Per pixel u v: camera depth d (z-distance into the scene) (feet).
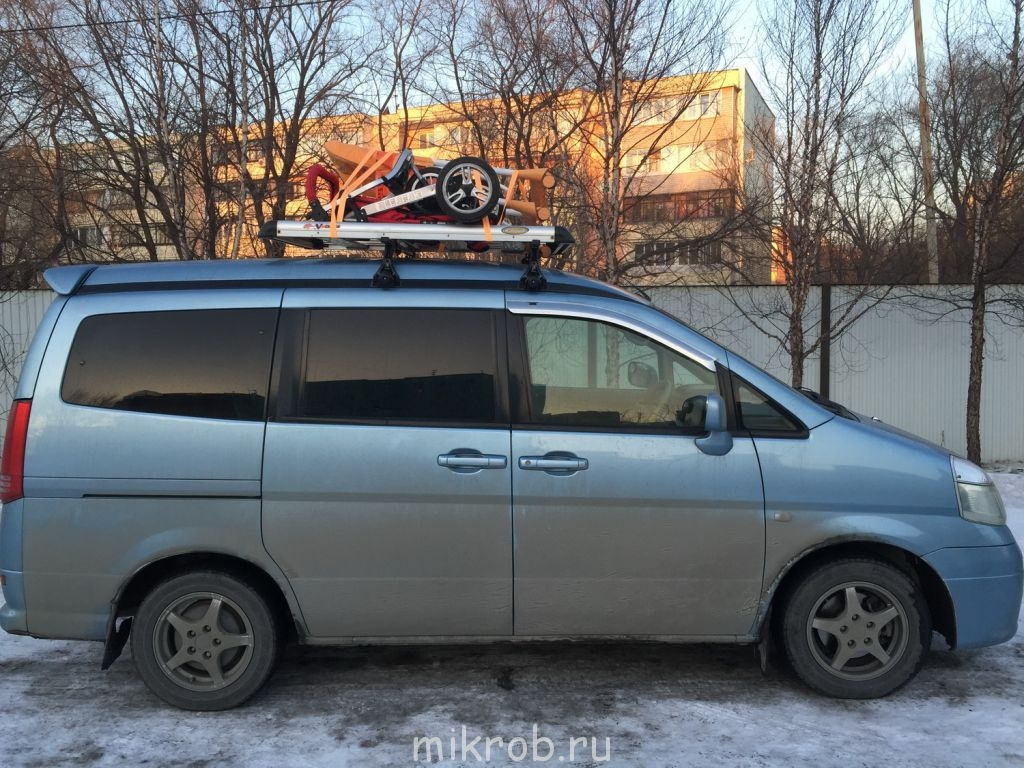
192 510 10.67
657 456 10.79
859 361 35.35
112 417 10.77
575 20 29.07
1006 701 11.27
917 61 36.81
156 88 37.83
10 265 41.63
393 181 12.57
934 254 39.99
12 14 37.68
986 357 35.29
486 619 11.01
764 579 10.90
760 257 35.81
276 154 41.78
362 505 10.71
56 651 13.48
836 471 10.86
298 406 10.85
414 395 10.94
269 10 37.76
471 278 11.43
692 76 29.94
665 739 10.25
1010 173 31.89
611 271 29.89
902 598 11.05
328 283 11.28
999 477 27.68
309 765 9.67
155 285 11.27
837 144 30.89
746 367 11.19
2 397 37.70
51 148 41.93
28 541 10.73
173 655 11.03
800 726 10.55
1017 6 28.50
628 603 10.95
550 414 10.98
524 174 13.16
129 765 9.69
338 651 13.35
